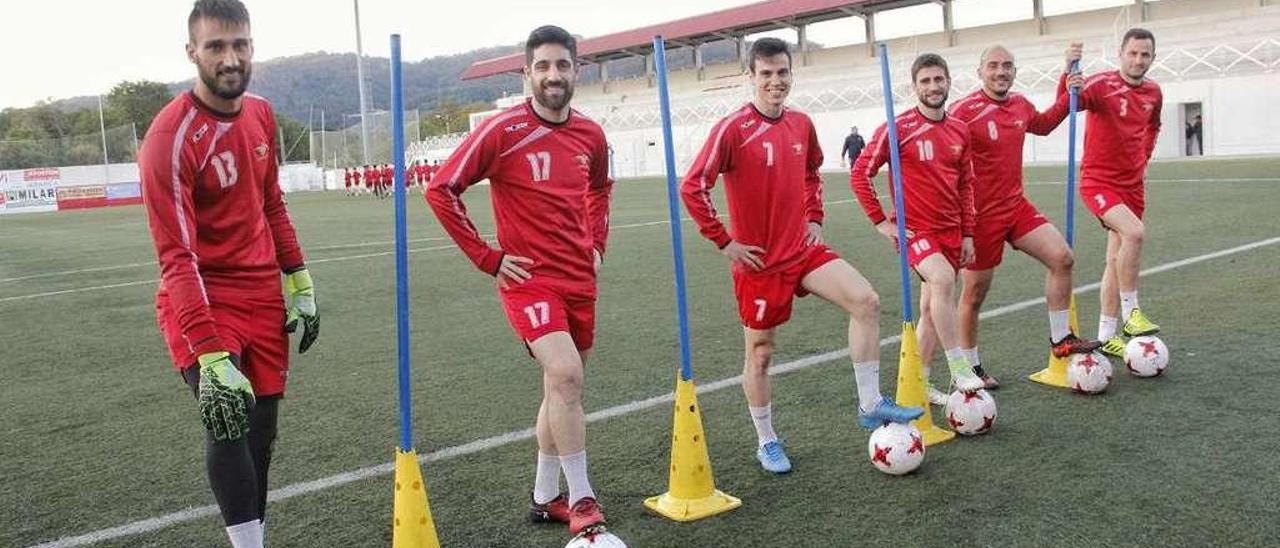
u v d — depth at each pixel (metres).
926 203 4.78
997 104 5.07
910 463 3.85
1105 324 5.79
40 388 6.34
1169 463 3.83
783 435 4.50
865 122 37.81
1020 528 3.32
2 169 42.59
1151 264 8.62
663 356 6.26
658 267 10.75
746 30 49.16
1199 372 5.12
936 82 4.69
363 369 6.38
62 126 66.06
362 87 42.47
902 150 4.76
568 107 3.58
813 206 4.23
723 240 3.98
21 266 15.28
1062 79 5.69
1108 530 3.26
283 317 3.26
